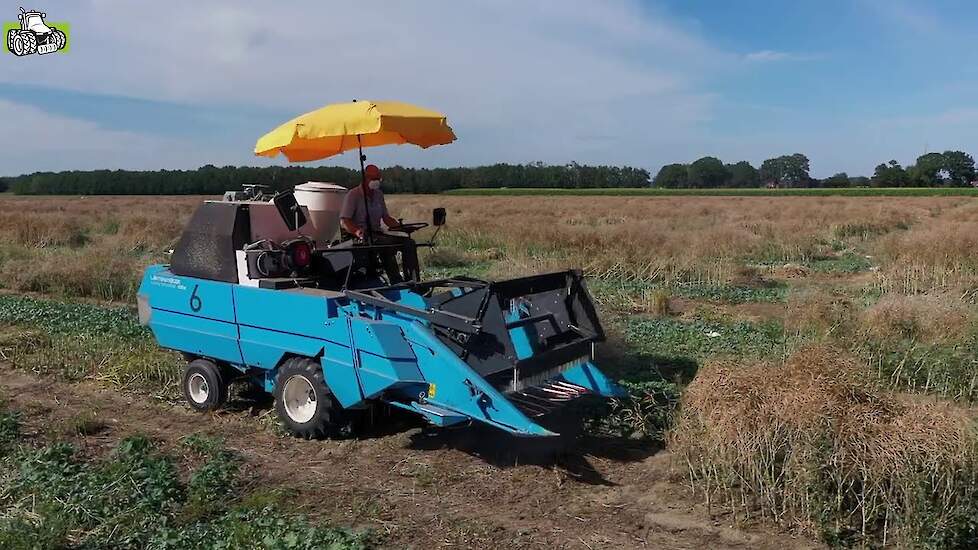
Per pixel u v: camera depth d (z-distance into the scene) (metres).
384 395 6.34
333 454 6.45
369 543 4.85
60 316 11.60
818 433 4.85
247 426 7.20
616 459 6.23
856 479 4.73
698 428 5.49
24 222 23.91
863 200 54.38
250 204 7.32
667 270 16.19
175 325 7.69
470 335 6.07
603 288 14.44
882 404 5.08
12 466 6.02
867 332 8.98
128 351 9.32
